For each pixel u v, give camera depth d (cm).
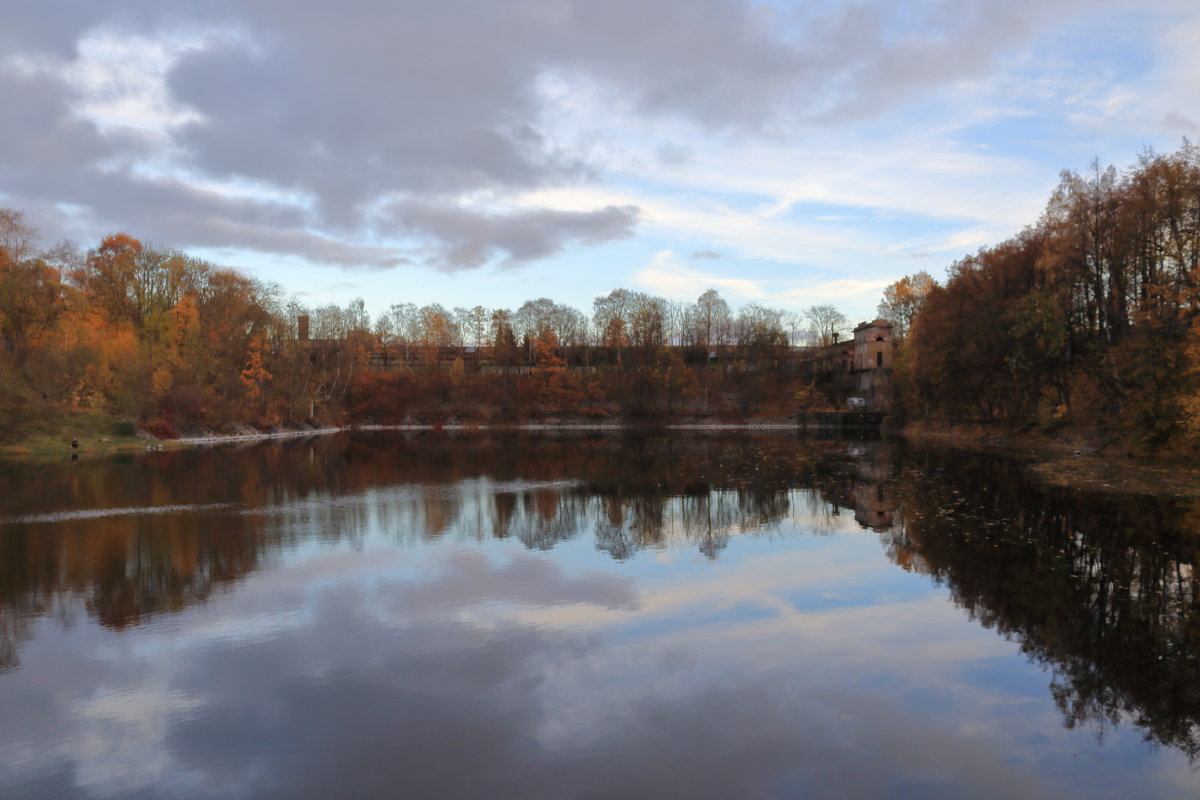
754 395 13412
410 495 4069
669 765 1163
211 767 1184
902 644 1686
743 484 4547
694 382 13712
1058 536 2823
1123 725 1298
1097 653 1628
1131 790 1096
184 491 4253
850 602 2011
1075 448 5853
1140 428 4962
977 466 5306
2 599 2080
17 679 1536
